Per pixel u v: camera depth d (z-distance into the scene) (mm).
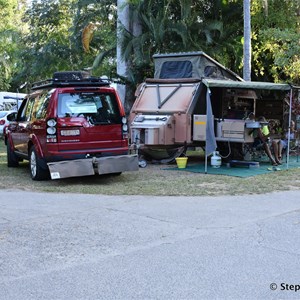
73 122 9516
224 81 12148
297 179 10422
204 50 18500
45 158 9625
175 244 5609
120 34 18766
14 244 5605
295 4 19516
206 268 4781
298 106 14438
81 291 4211
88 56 24422
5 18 32469
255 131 12203
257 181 10125
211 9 19625
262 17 19500
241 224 6555
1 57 29094
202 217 6945
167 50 18578
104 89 9891
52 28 27016
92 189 9141
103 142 9781
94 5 21266
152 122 12742
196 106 13000
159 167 12422
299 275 4590
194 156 15102
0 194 8648
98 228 6320
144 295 4121
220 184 9742
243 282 4406
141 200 8141
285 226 6449
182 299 4035
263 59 20422
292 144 14305
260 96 15367
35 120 10094
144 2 18688
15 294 4152
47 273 4664
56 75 10656
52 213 7148
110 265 4887
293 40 18125
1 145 19203
